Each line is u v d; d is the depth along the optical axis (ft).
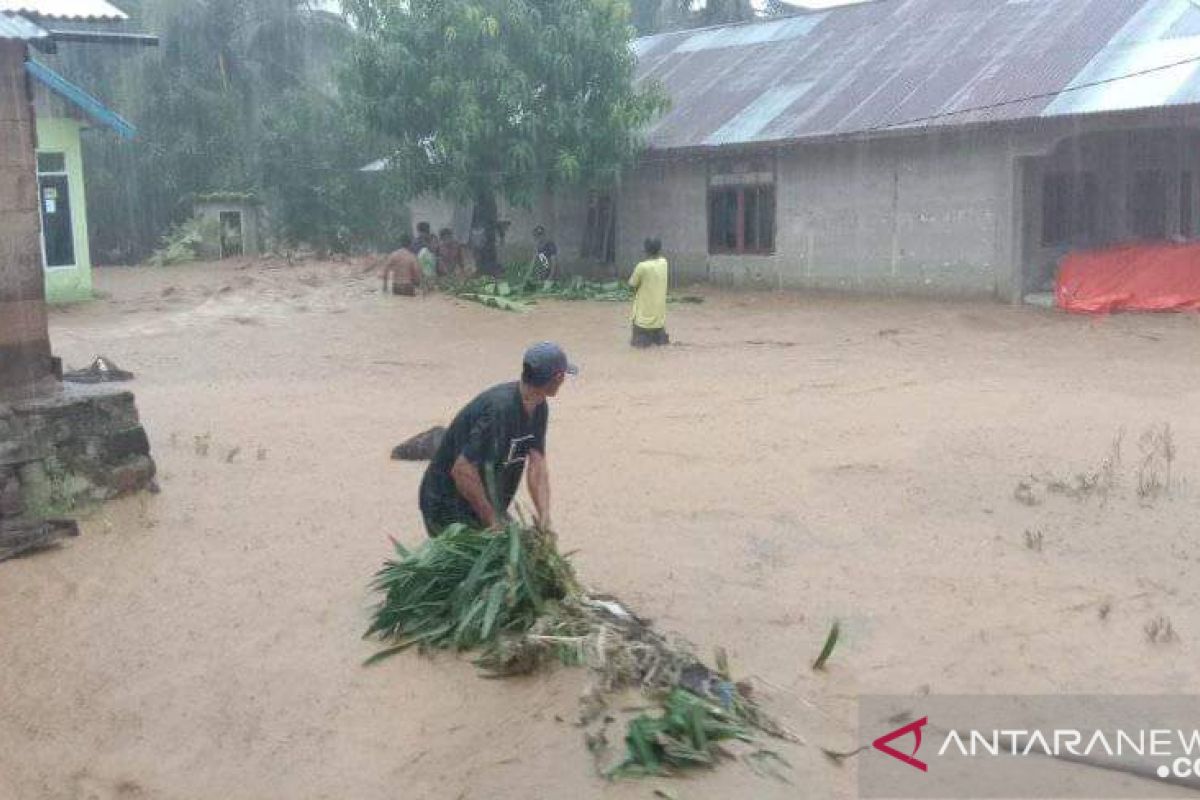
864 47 73.15
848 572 20.12
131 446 24.91
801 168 67.26
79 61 109.09
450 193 69.41
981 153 59.16
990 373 41.32
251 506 24.27
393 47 66.39
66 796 13.29
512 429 17.48
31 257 23.62
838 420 33.06
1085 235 63.93
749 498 24.84
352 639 17.11
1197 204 71.15
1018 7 68.95
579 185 73.87
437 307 62.18
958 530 22.44
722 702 14.37
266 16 110.11
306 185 106.52
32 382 23.79
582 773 13.04
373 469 27.66
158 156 108.99
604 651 15.05
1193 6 59.98
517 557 16.10
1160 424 31.73
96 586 19.49
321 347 49.42
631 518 23.35
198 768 13.79
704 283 73.77
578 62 67.62
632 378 41.27
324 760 13.84
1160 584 19.43
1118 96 53.26
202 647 17.01
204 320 57.16
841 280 66.23
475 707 14.82
